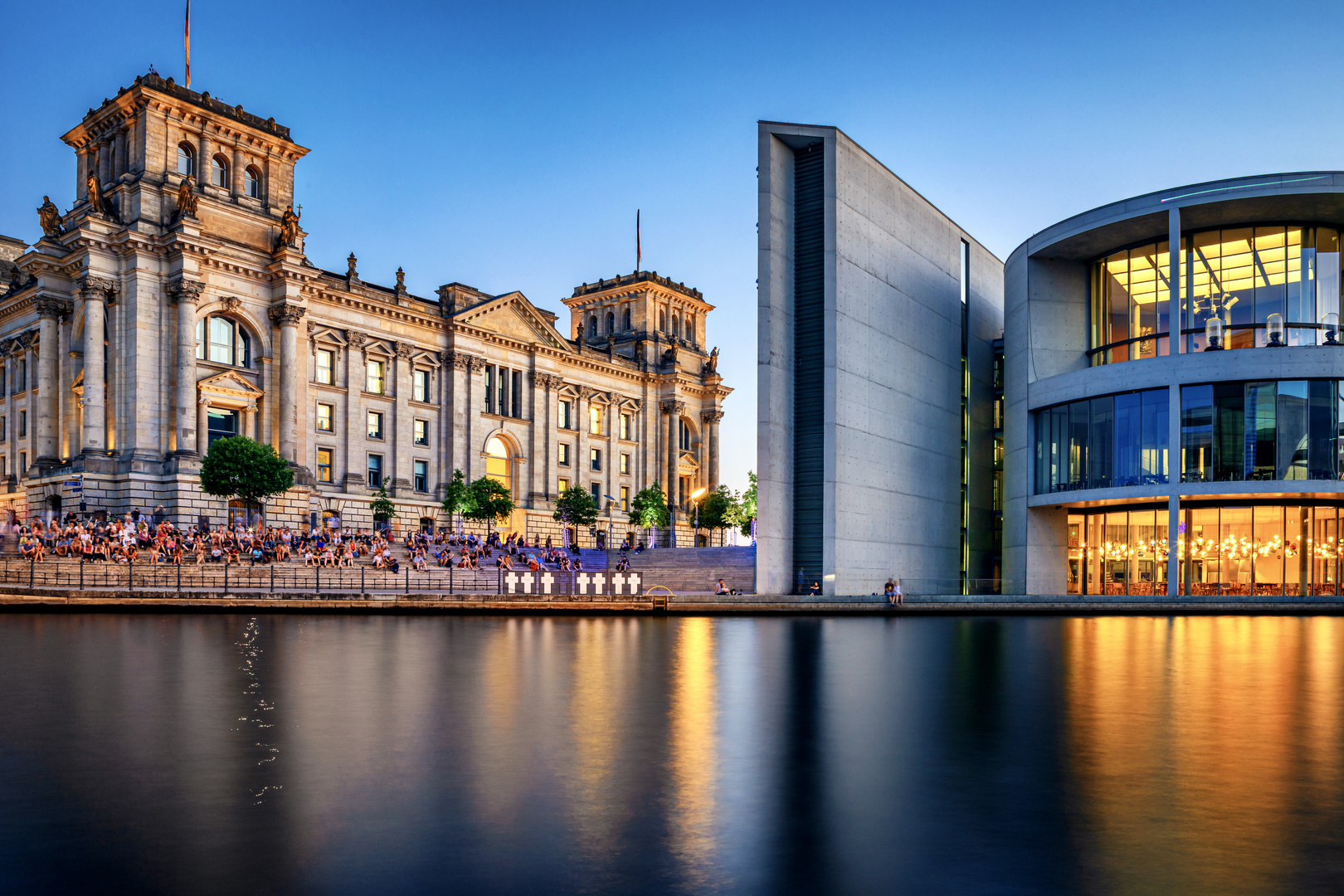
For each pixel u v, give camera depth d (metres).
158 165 69.62
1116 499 55.88
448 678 16.83
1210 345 54.59
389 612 39.12
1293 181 51.91
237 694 14.65
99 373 66.75
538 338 99.94
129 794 8.45
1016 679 17.33
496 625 32.59
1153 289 59.47
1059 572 61.28
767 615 42.88
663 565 74.81
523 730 11.64
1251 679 17.64
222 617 34.88
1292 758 10.20
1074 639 28.59
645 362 114.50
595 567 71.12
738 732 11.67
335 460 79.94
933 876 6.43
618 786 8.82
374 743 10.77
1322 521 53.94
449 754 10.20
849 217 57.53
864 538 57.12
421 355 88.19
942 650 24.09
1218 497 54.81
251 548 54.50
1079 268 63.28
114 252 67.94
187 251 68.38
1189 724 12.35
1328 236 56.28
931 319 67.75
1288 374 51.53
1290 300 55.72
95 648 22.09
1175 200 54.47
